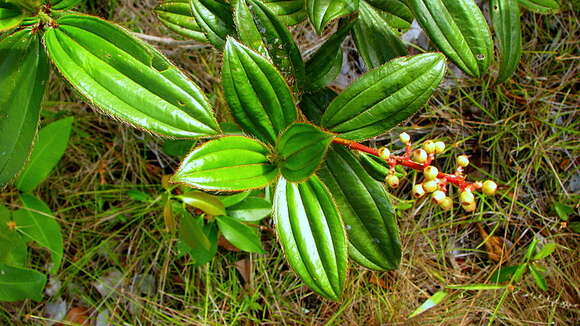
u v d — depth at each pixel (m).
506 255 0.42
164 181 0.31
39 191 0.43
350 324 0.41
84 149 0.44
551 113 0.44
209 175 0.19
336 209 0.21
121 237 0.43
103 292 0.42
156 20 0.45
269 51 0.24
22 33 0.21
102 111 0.21
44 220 0.36
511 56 0.27
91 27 0.20
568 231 0.41
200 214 0.37
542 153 0.43
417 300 0.42
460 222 0.42
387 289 0.41
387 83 0.21
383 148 0.20
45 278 0.34
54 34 0.20
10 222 0.35
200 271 0.41
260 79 0.20
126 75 0.20
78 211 0.44
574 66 0.44
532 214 0.43
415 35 0.43
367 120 0.22
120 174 0.45
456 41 0.23
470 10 0.22
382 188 0.23
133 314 0.42
